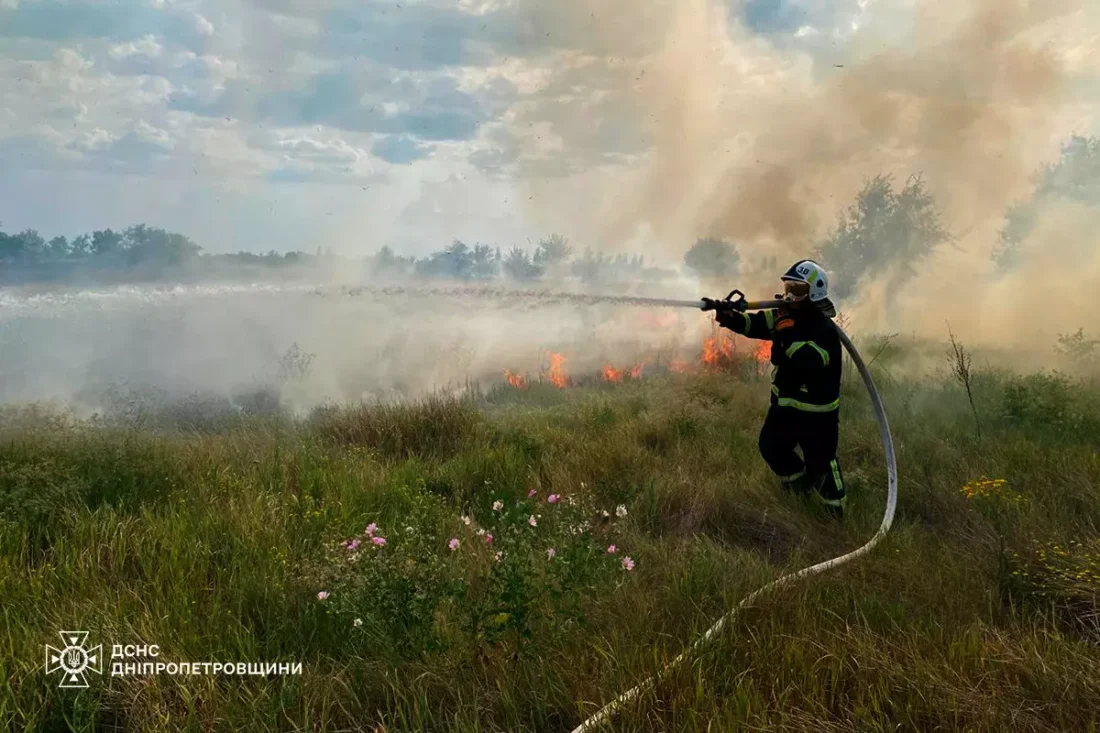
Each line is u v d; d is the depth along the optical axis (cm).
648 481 549
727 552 452
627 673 303
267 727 276
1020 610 373
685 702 283
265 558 404
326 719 284
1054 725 276
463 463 607
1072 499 507
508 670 310
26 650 304
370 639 332
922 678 294
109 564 394
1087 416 723
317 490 523
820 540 485
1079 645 323
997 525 459
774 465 560
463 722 280
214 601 355
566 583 361
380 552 368
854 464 634
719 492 539
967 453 621
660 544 457
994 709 279
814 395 537
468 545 423
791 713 280
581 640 329
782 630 337
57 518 443
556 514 455
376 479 546
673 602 370
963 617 358
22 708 281
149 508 465
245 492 495
